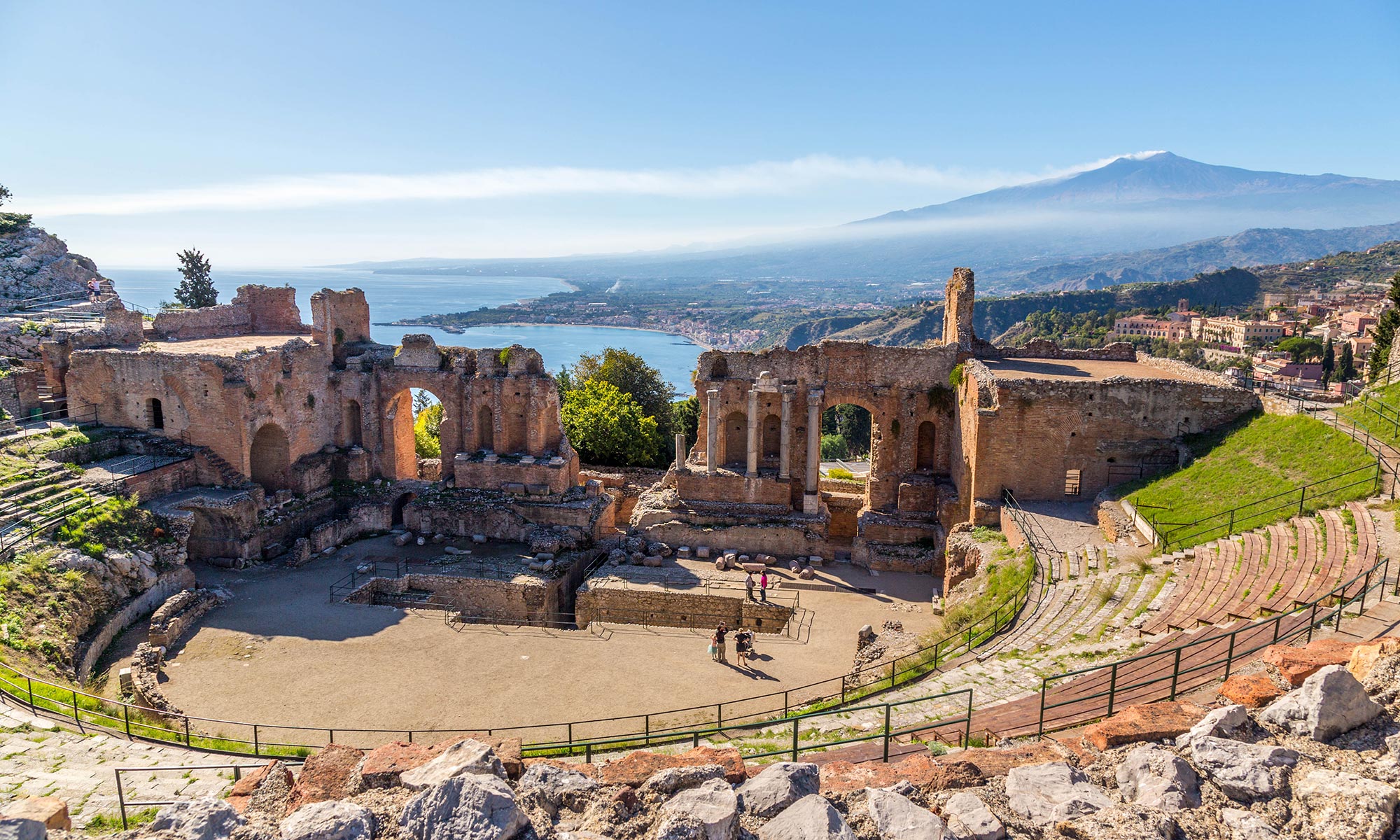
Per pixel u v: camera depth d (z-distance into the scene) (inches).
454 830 414.3
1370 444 1267.2
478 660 1307.8
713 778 479.8
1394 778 428.1
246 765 845.8
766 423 2075.5
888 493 1966.0
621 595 1648.6
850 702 1013.8
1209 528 1274.6
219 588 1582.2
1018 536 1507.1
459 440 2017.7
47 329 2198.6
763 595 1614.2
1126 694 772.6
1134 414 1658.5
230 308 2273.6
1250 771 440.8
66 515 1457.9
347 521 1905.8
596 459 2561.5
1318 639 725.3
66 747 867.4
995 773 494.0
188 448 1796.3
